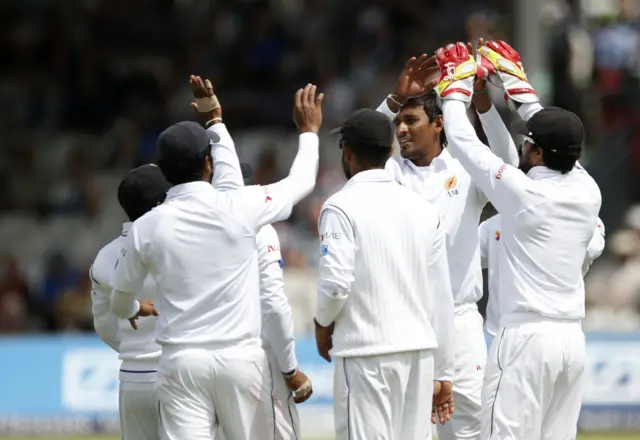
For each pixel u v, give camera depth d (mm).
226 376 23984
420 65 26672
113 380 48188
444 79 25891
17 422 47750
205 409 24156
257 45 71438
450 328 24781
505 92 26547
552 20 69250
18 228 65875
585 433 47344
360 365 24031
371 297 24047
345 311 24188
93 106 73125
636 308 53719
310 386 26016
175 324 24109
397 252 24172
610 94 65375
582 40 71875
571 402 25234
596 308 54281
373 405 24016
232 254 24234
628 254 55188
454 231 26719
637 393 48125
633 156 62219
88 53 74250
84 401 48062
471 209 26922
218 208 24234
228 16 74500
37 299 58625
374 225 24125
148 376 26031
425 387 24375
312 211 59219
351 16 72000
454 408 26578
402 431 24375
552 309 24672
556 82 63969
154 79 73438
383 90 67250
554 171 25375
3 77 74438
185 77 72688
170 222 24156
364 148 24516
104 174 69312
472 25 62438
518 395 24641
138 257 24250
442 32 69312
